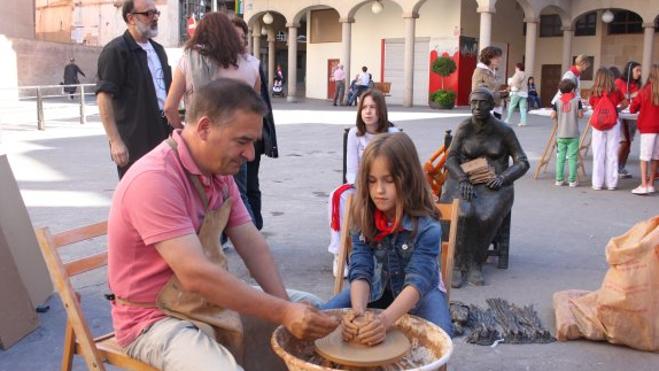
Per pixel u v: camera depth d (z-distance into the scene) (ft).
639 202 30.78
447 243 12.67
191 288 8.70
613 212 28.66
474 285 18.92
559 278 19.67
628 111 35.94
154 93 17.06
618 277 14.51
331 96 115.03
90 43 148.97
